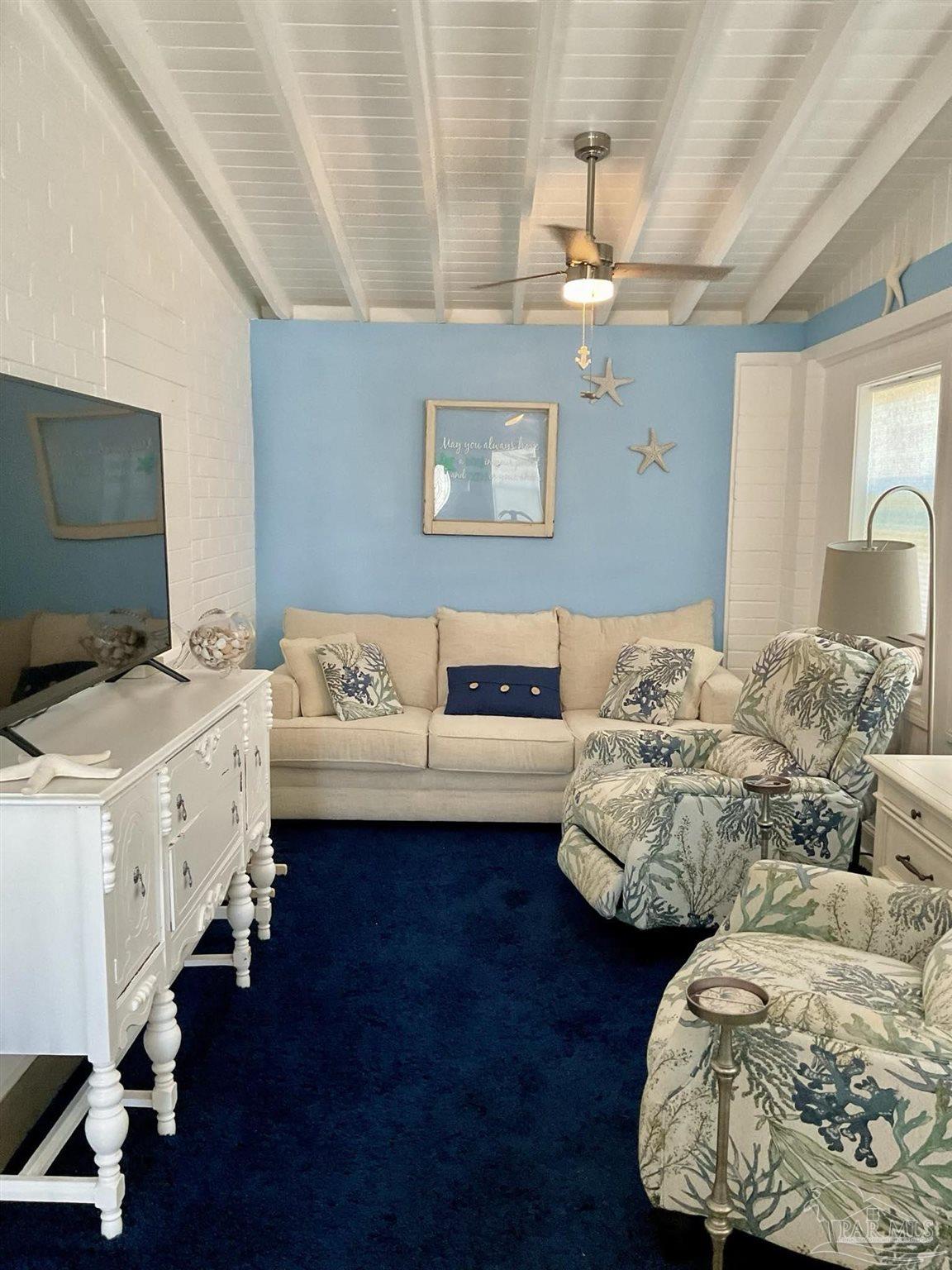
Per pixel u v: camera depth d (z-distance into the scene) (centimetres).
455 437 514
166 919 220
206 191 372
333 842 423
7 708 201
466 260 460
